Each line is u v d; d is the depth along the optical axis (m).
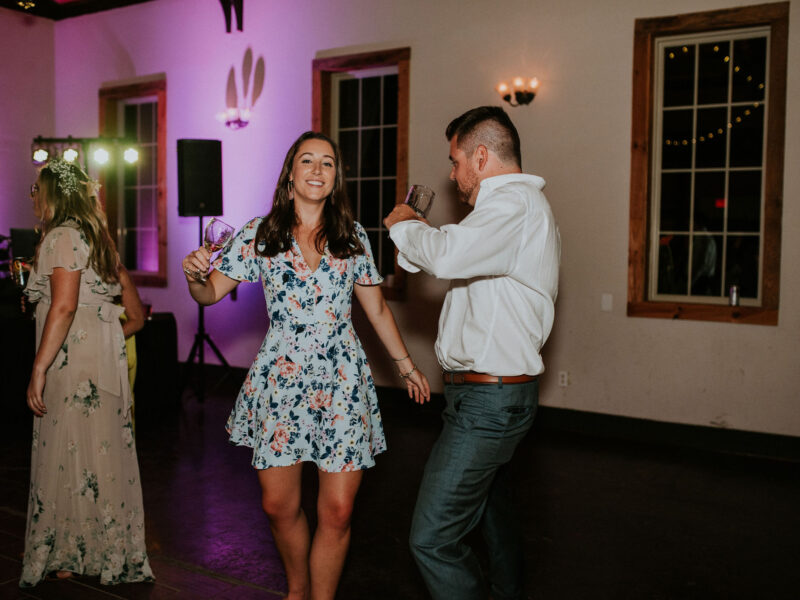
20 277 2.71
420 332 5.88
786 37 4.55
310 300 2.25
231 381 6.88
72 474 2.64
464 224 1.96
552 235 2.10
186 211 5.80
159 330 5.54
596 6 5.10
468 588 2.02
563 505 3.80
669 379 4.99
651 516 3.65
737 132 4.94
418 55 5.82
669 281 5.19
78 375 2.61
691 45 5.03
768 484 4.18
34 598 2.64
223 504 3.74
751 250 4.92
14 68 7.69
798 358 4.59
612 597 2.78
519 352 2.03
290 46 6.48
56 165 2.59
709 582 2.91
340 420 2.25
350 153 6.42
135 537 2.77
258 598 2.70
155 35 7.26
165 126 7.22
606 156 5.12
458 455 2.03
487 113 2.12
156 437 5.01
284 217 2.25
